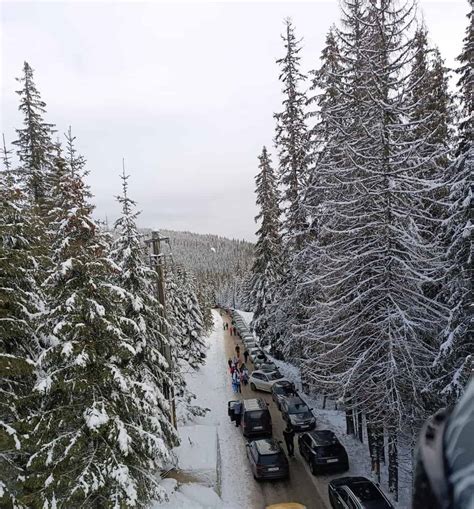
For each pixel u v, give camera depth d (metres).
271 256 34.31
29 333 10.77
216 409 25.28
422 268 12.52
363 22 13.44
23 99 20.67
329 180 16.09
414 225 12.41
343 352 13.50
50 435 9.80
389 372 11.78
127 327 11.14
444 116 16.45
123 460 9.98
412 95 14.24
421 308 12.54
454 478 1.29
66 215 10.53
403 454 16.17
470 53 12.73
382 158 12.66
